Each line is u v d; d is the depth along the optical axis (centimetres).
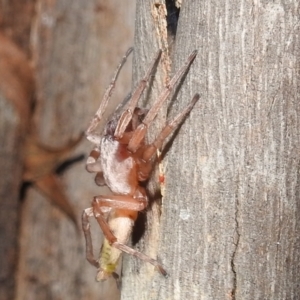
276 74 16
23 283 22
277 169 16
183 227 16
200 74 16
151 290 16
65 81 21
